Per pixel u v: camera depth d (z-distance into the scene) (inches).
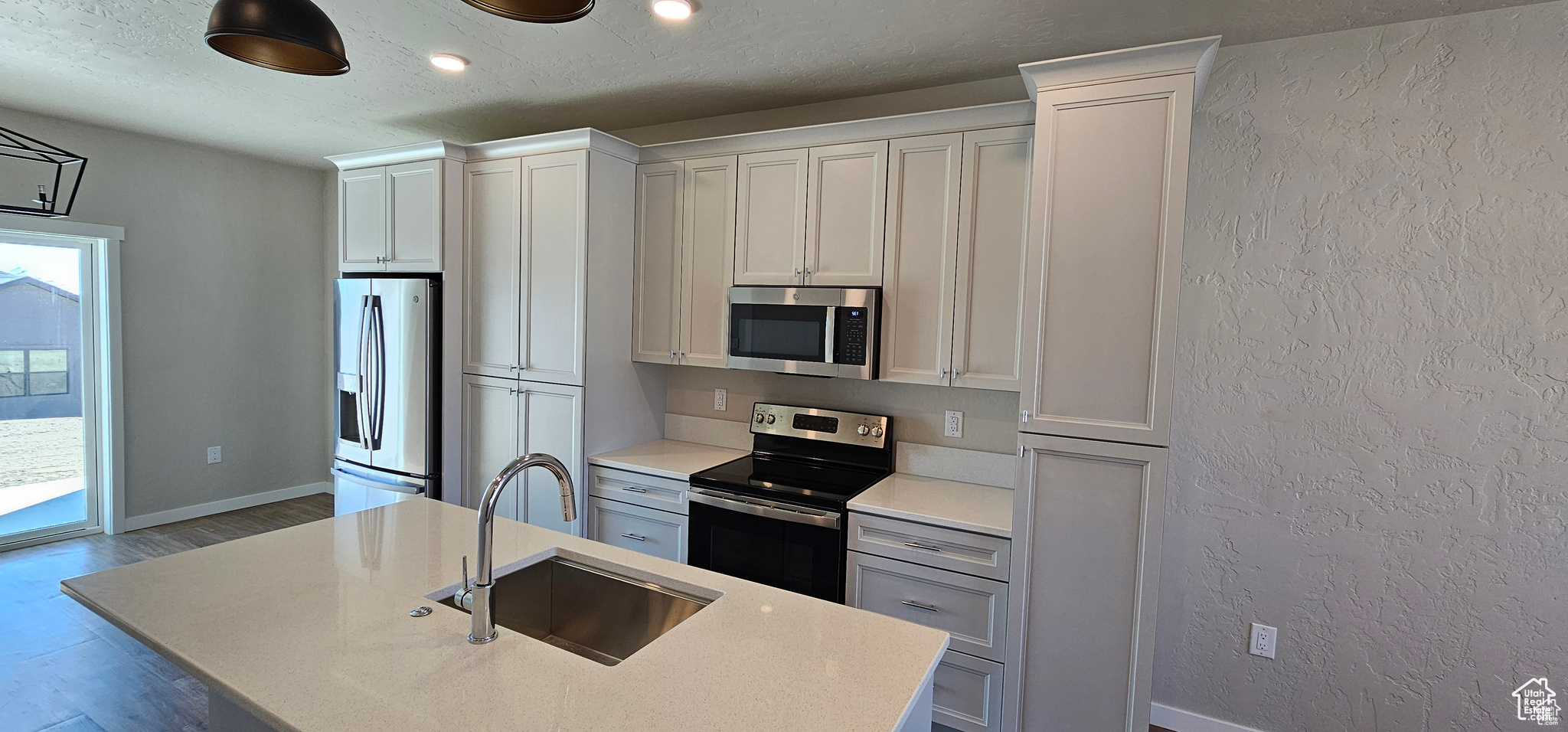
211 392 179.0
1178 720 100.0
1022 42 94.3
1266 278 92.1
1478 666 85.1
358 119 140.5
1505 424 82.4
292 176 192.2
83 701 99.0
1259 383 93.2
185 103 131.6
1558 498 80.6
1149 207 78.8
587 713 44.5
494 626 55.0
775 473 115.3
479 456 135.0
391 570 66.9
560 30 93.3
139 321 164.6
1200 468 96.9
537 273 125.6
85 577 63.3
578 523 123.7
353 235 143.3
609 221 124.3
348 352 142.6
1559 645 81.4
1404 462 86.9
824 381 125.8
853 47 97.5
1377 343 87.4
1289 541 92.8
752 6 84.8
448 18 90.6
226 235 178.9
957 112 99.7
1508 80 80.6
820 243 111.7
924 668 51.4
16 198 142.2
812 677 49.7
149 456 168.6
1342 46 87.4
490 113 133.2
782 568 105.6
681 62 104.4
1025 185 96.9
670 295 127.0
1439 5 79.4
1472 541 84.5
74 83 120.3
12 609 126.1
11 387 151.9
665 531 117.0
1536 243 80.2
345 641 52.8
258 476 189.9
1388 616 88.7
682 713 44.8
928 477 116.0
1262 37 89.6
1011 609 88.4
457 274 133.6
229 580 63.6
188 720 95.8
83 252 159.0
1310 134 89.2
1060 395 84.0
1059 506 85.4
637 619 68.9
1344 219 88.0
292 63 58.5
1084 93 81.0
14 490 153.4
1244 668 96.2
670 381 142.2
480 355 133.8
